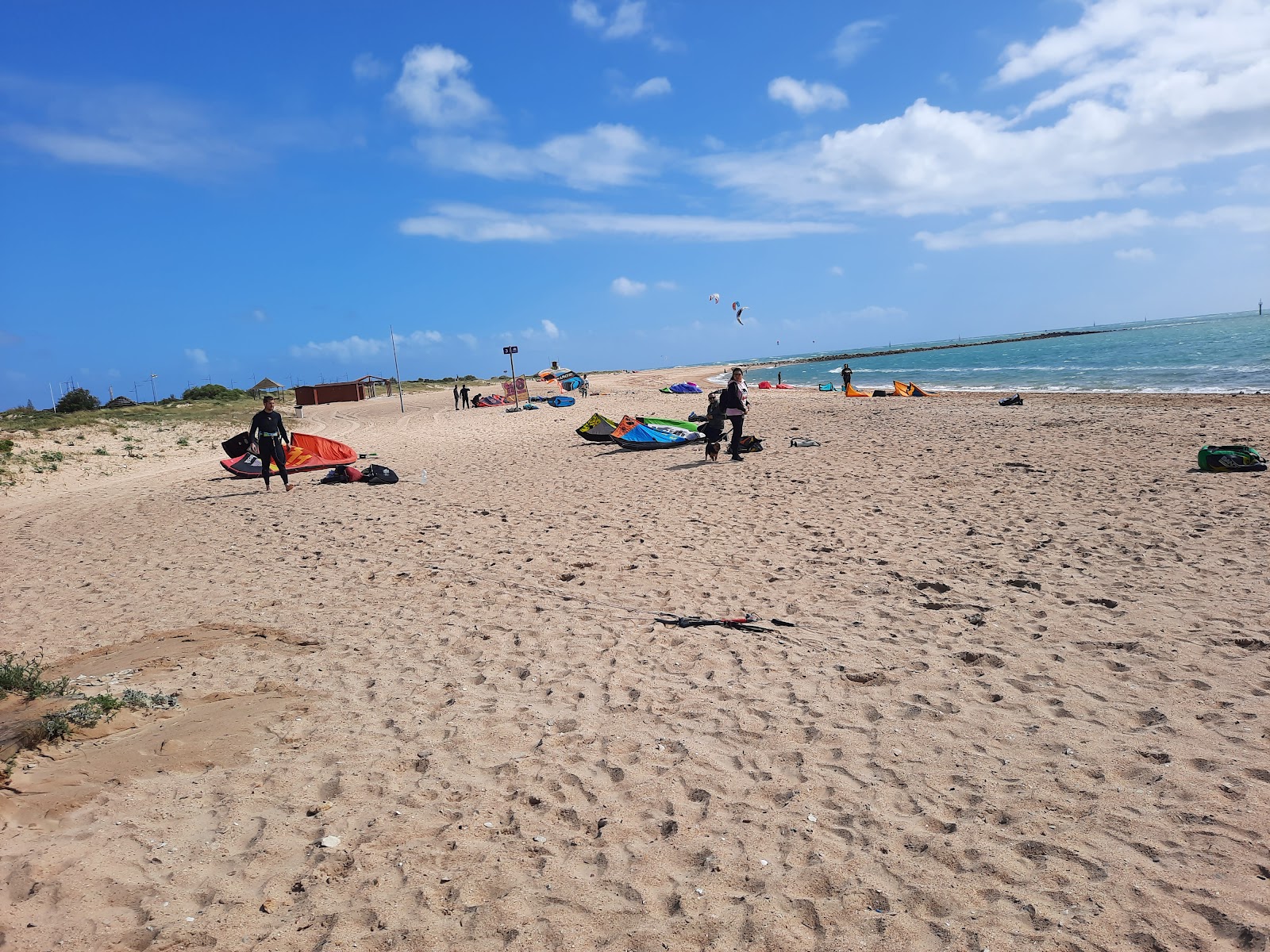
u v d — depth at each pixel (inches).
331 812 148.3
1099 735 167.8
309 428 1395.2
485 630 256.2
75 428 1103.0
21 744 163.5
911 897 120.6
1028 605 250.2
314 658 235.8
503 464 714.8
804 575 299.1
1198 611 233.8
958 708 184.5
